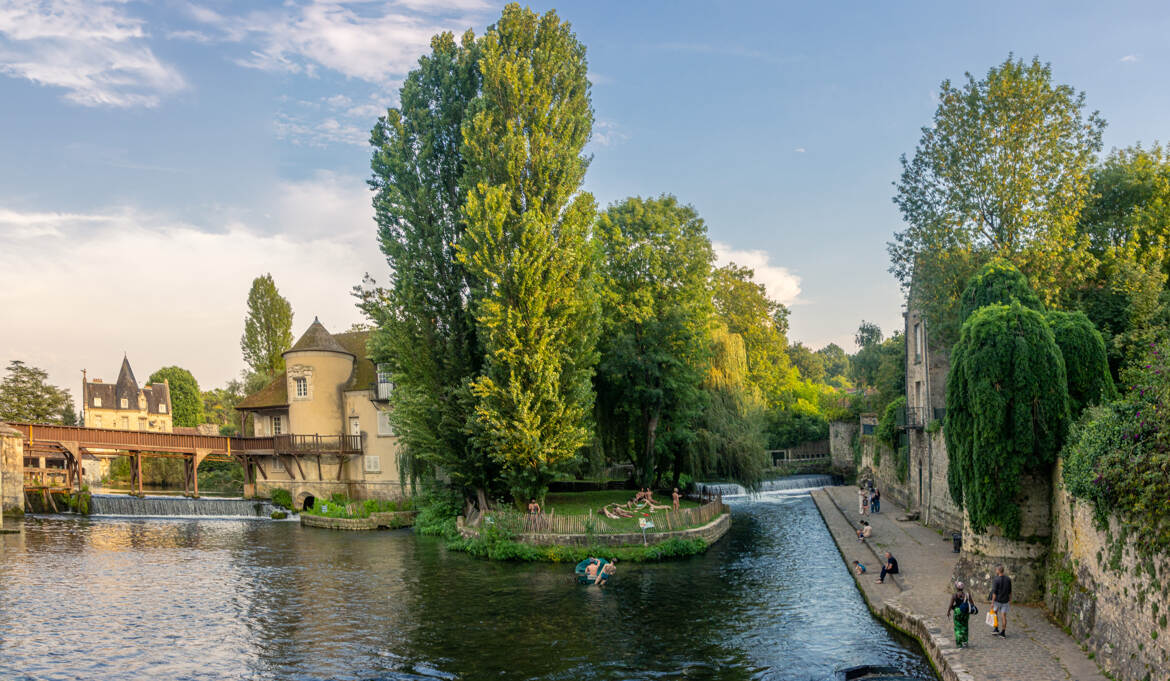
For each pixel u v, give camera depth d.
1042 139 29.52
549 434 33.91
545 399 33.47
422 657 18.97
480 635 20.81
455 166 38.59
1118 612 14.41
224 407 112.38
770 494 60.47
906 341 42.09
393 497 50.25
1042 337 19.48
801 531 39.47
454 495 43.19
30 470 61.56
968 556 21.20
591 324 35.75
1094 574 15.97
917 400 39.69
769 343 75.44
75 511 50.72
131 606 24.39
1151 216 29.78
